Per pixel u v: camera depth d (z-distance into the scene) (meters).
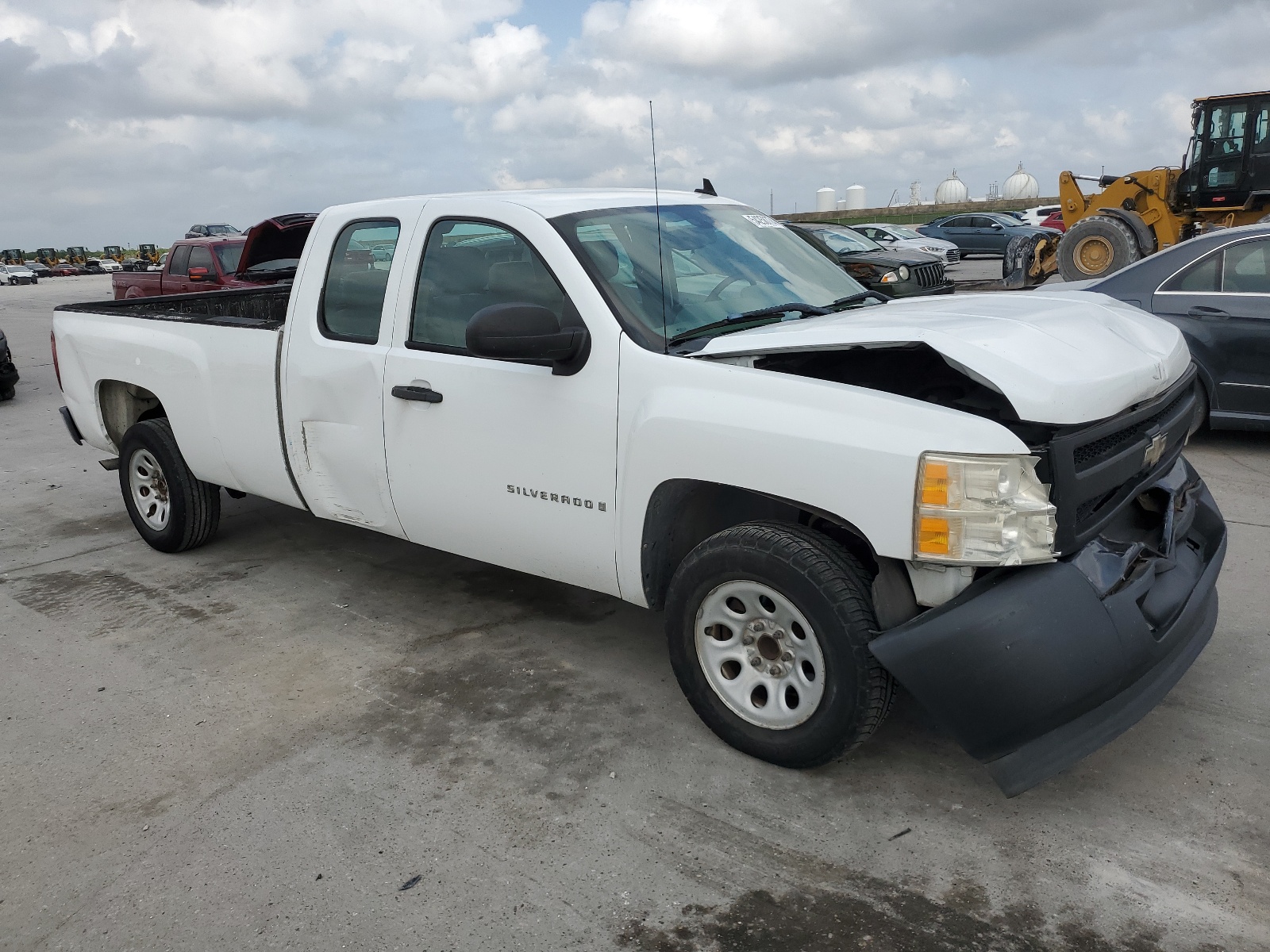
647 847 2.79
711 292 3.55
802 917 2.48
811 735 2.96
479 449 3.66
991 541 2.59
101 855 2.87
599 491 3.35
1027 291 3.94
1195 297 6.67
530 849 2.80
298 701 3.77
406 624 4.46
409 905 2.59
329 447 4.27
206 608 4.75
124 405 5.74
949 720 2.66
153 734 3.57
